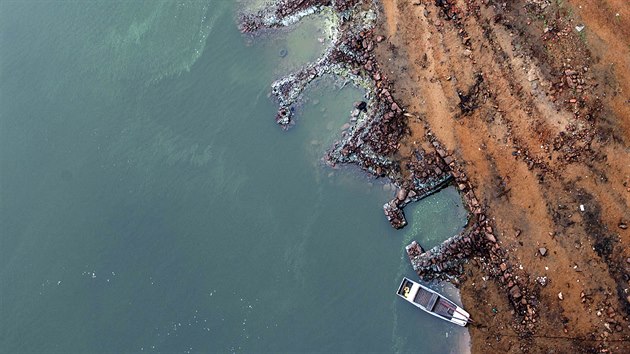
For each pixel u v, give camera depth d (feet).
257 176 61.82
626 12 53.11
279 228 59.72
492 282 53.31
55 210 66.08
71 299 61.98
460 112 56.65
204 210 62.18
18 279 64.08
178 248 61.31
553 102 53.98
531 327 51.55
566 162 52.90
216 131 64.59
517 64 55.57
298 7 65.51
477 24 57.62
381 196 58.08
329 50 62.90
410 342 54.65
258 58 65.72
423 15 59.77
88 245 63.57
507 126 55.01
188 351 57.82
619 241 50.67
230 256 59.93
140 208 63.82
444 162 56.44
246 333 57.31
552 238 52.21
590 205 51.78
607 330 49.78
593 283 50.65
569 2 55.11
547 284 51.72
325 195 59.62
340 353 55.57
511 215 53.67
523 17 56.29
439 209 56.59
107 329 60.18
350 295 56.75
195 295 59.31
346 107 61.00
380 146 58.70
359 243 57.72
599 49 53.57
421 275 55.21
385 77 59.93
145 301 60.23
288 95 62.69
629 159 51.42
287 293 57.77
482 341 52.80
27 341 61.62
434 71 58.34
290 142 61.98
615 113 52.29
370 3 62.54
